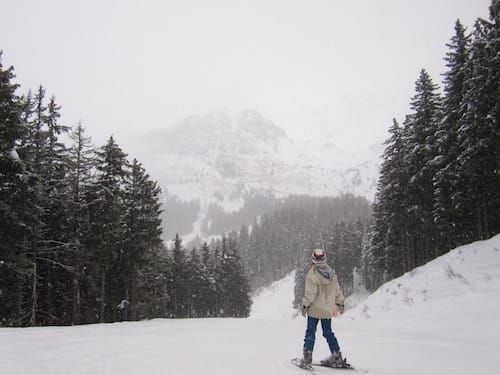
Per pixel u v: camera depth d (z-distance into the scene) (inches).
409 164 1341.0
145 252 1211.2
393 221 1440.7
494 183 965.8
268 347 318.3
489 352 319.6
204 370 220.7
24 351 290.5
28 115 953.5
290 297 3959.2
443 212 1114.1
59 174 1000.2
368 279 3203.7
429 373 233.5
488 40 920.3
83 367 232.8
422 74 1328.7
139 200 1203.2
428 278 834.8
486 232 1026.7
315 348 337.1
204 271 2385.6
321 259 244.8
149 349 292.4
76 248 988.6
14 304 786.8
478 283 697.6
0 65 783.1
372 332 486.3
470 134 928.9
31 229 784.3
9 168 765.3
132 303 1192.2
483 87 898.7
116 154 1083.9
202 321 657.0
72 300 1106.1
